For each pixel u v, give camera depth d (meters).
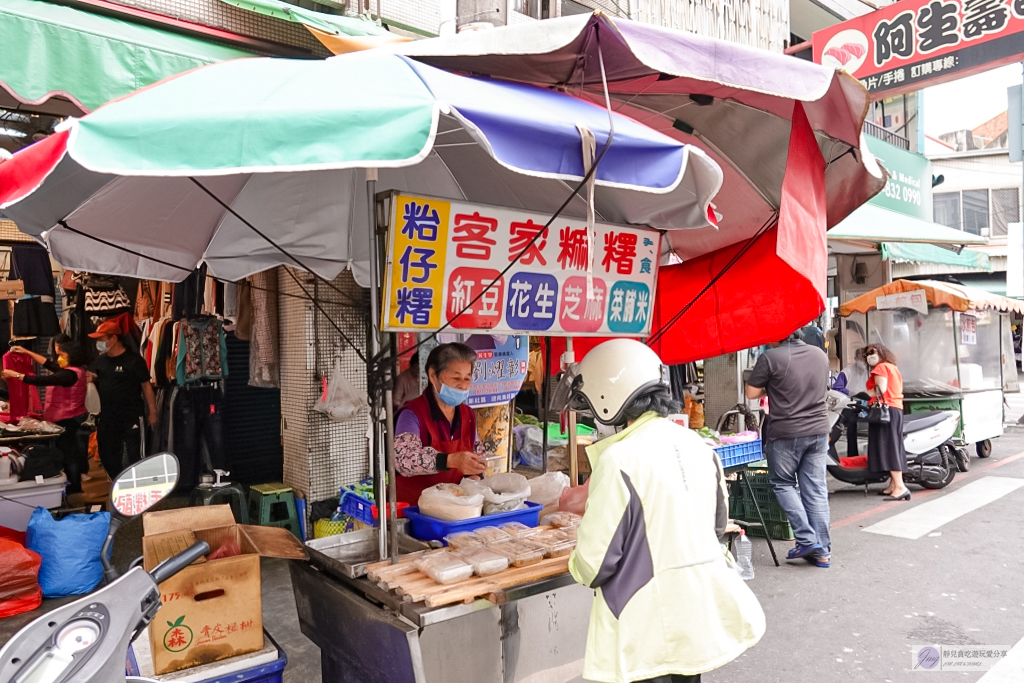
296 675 3.43
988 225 20.12
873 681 3.40
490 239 2.69
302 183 3.43
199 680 2.32
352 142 1.68
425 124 1.70
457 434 3.63
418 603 2.23
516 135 1.92
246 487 6.16
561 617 2.72
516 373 4.77
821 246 2.79
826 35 8.34
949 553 5.30
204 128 1.67
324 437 5.41
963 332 8.59
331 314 5.41
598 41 2.37
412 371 4.26
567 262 2.98
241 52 4.38
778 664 3.59
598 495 2.04
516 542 2.64
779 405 5.06
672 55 2.31
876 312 8.96
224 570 2.43
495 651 2.48
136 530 4.98
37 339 6.07
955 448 8.33
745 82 2.43
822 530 5.06
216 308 5.50
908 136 12.30
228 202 3.29
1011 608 4.26
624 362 2.21
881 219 9.30
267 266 3.70
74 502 5.57
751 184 3.36
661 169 2.20
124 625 1.52
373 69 2.09
